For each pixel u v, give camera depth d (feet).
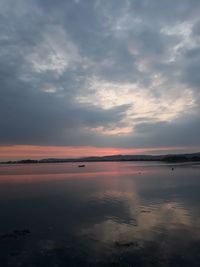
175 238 56.85
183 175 230.48
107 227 65.98
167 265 44.32
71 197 113.70
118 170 369.30
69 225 68.49
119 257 47.75
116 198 109.29
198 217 74.13
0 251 51.52
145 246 52.65
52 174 292.20
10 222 72.13
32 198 111.75
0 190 141.49
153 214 78.33
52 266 44.86
